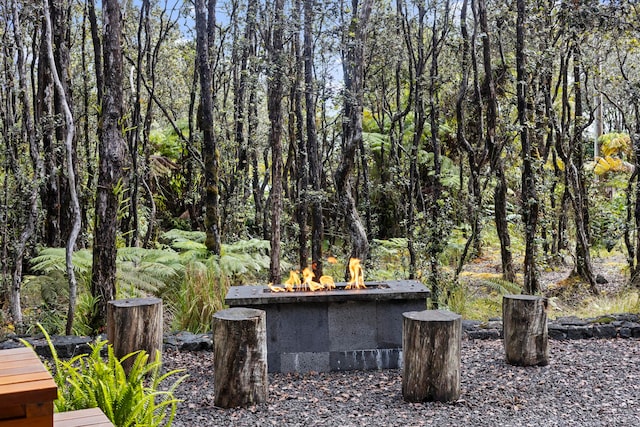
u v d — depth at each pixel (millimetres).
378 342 5449
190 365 5492
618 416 4129
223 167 11336
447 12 9227
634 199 11070
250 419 4184
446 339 4445
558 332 6363
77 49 11234
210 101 8789
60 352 5680
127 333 4969
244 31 11430
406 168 12195
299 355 5406
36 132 8016
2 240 7551
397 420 4133
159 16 10781
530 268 8477
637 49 10039
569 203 11453
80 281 7629
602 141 16375
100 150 6141
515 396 4570
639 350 5820
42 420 1956
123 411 3197
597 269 11578
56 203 8727
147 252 8461
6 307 7441
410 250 8375
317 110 12117
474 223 8391
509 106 9461
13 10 6910
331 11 8812
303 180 9805
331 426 4039
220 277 7078
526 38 9156
